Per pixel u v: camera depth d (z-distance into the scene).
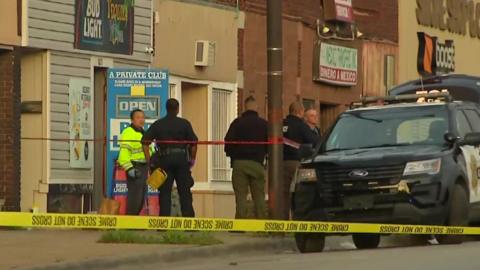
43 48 78.12
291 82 106.44
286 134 75.62
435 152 63.66
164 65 89.50
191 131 71.56
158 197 74.00
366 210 62.91
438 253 58.25
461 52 144.50
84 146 81.56
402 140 66.62
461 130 67.62
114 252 58.31
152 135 70.94
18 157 77.12
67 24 79.88
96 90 83.94
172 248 60.56
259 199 74.31
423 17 133.62
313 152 67.62
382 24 124.56
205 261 60.28
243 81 100.25
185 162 71.00
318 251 65.50
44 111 78.69
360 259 56.75
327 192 63.72
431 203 62.41
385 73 124.88
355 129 67.94
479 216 67.62
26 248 59.75
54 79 79.00
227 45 97.81
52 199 78.75
